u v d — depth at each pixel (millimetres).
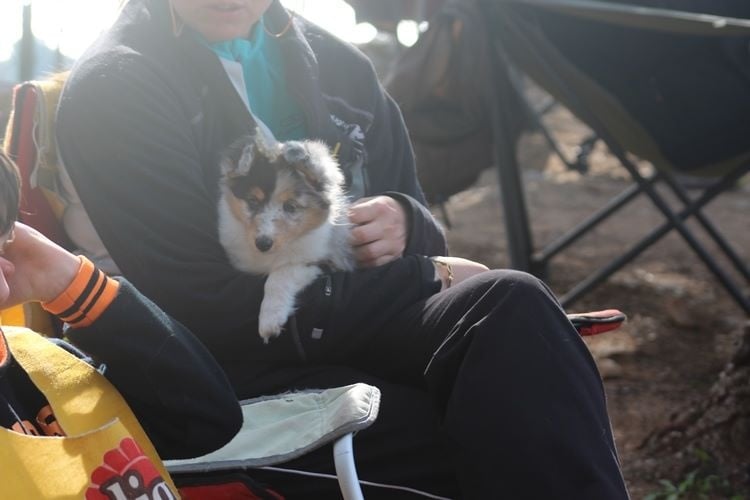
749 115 5996
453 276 3268
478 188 10375
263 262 3268
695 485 4668
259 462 2660
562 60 6074
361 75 3760
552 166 11250
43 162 3275
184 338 2506
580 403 2686
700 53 6066
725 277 6164
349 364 3137
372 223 3400
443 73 6398
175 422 2533
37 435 2320
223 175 3334
